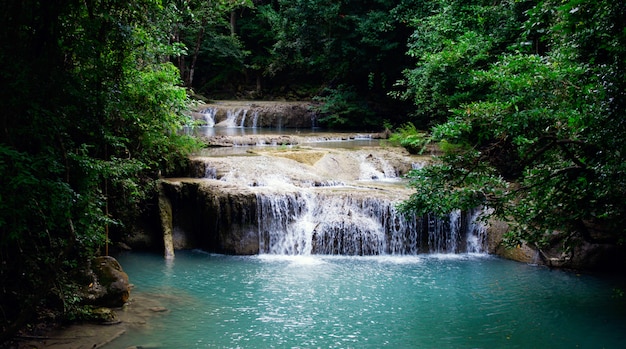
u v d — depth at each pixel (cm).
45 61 711
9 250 716
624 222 789
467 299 1021
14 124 660
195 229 1402
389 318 924
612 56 592
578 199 747
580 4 569
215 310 945
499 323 906
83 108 789
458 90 1544
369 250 1332
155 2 945
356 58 2738
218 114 2864
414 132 2097
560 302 1003
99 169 785
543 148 709
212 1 2130
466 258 1311
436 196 757
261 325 880
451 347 808
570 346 819
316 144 2142
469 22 1567
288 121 2838
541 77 707
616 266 1200
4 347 715
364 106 2805
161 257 1296
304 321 902
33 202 623
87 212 779
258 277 1145
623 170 611
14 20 663
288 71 3506
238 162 1552
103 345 771
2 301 720
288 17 3017
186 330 850
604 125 614
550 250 1243
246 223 1338
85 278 908
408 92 1925
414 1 2419
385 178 1700
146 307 943
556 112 674
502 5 1417
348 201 1374
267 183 1475
